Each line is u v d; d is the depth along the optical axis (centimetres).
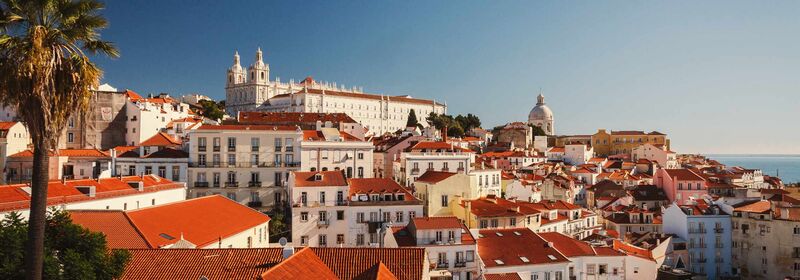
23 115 2436
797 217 9769
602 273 7612
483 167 13075
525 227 8862
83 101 2600
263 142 11088
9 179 10875
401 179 12469
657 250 9950
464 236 7262
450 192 9800
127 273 3734
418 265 3978
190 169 10731
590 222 11788
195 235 5706
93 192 6762
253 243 6869
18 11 2489
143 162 10712
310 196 8888
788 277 9462
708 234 10556
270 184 11012
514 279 6650
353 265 3962
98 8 2639
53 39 2506
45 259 2931
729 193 13388
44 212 2555
